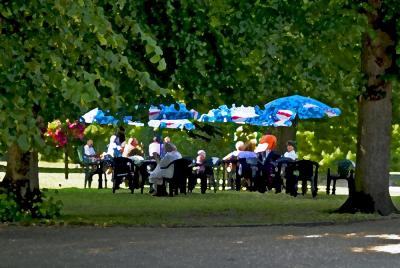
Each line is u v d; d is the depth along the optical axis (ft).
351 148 142.92
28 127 22.33
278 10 58.03
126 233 50.03
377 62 68.74
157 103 53.01
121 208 71.10
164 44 51.70
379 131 69.67
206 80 55.21
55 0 21.24
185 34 52.11
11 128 22.17
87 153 108.27
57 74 22.49
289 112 104.53
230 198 86.74
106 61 22.57
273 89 58.75
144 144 154.51
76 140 47.47
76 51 22.63
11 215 56.44
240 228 54.80
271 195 93.09
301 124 143.02
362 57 69.62
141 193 93.50
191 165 96.07
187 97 56.13
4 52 22.85
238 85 57.52
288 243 45.34
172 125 115.85
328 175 96.58
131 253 39.93
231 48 55.42
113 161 94.79
